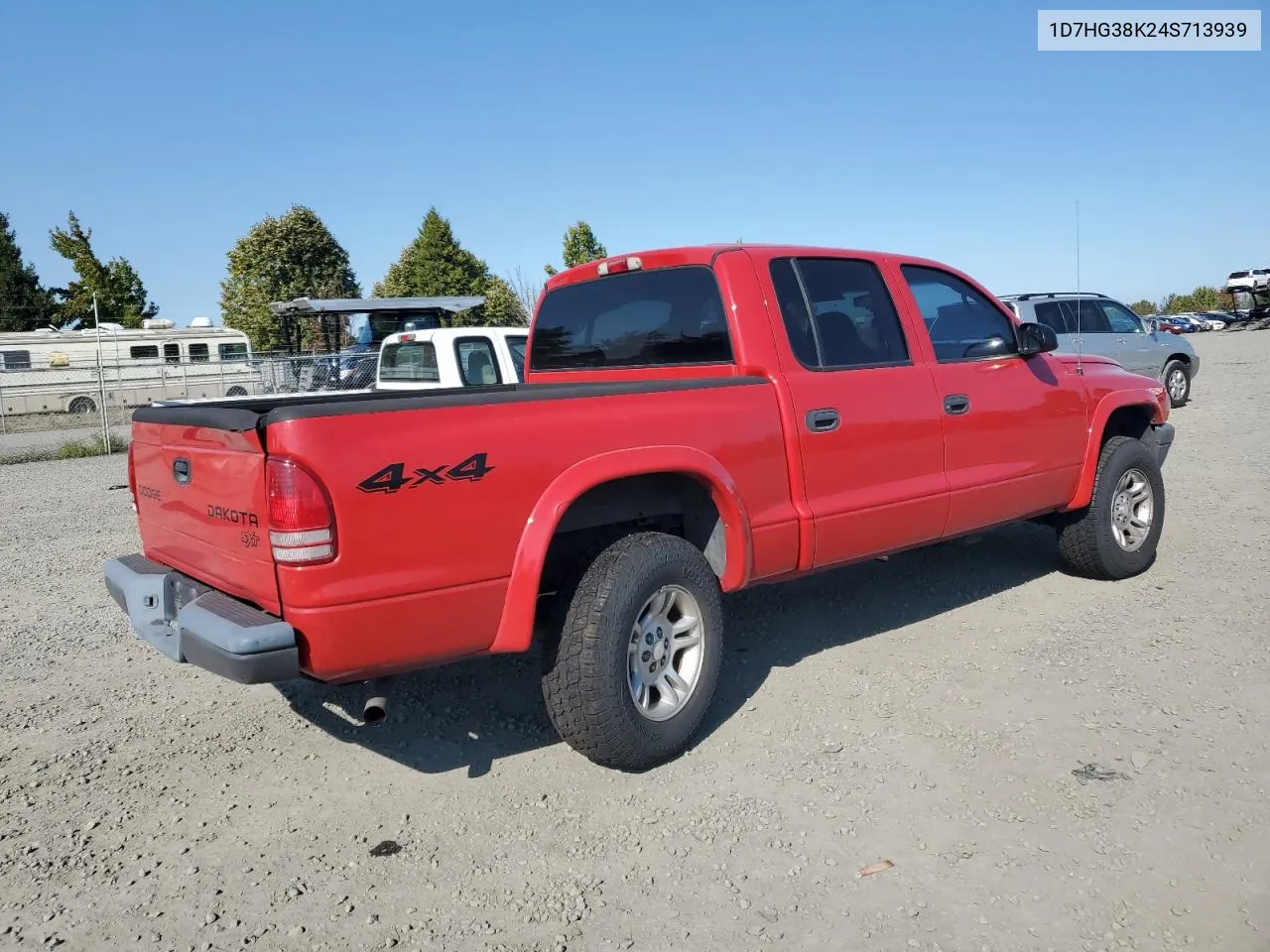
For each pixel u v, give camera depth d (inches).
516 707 171.6
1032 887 111.2
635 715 139.8
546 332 209.5
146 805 139.7
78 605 252.2
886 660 183.2
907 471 181.0
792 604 220.5
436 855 124.0
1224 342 1354.6
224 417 122.7
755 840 124.2
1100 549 221.6
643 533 147.3
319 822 133.5
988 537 276.5
